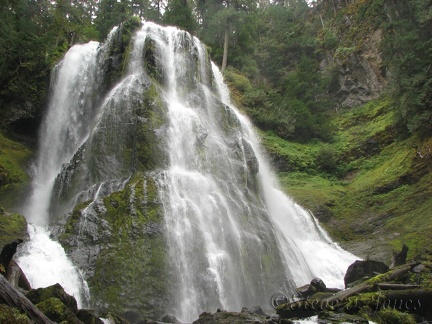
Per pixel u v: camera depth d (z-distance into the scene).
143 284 14.46
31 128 29.80
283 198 27.53
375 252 21.78
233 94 37.66
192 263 15.96
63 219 16.77
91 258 14.71
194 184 19.17
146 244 15.54
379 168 29.41
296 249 20.52
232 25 44.09
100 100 27.89
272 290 16.95
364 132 33.97
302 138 36.62
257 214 20.66
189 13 43.84
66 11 42.28
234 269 16.83
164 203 17.27
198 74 29.55
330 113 40.50
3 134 27.53
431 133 26.08
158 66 26.80
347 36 45.53
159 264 15.16
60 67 31.53
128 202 16.80
